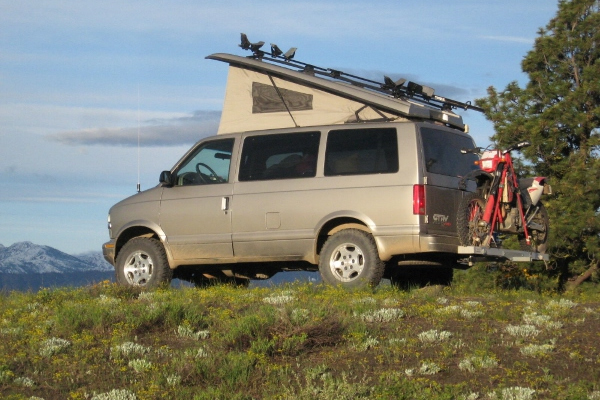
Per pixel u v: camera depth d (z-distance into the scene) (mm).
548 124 18938
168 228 11773
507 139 19422
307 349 7449
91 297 10406
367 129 10703
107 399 6344
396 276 12031
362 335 7641
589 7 19984
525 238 10750
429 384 6484
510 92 20188
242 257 11289
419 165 10297
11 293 11484
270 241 11039
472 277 18609
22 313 9484
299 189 10898
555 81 19719
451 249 10383
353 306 8758
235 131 11922
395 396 6258
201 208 11531
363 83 11945
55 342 7816
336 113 11375
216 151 11680
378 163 10523
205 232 11492
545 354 7051
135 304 9305
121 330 8141
